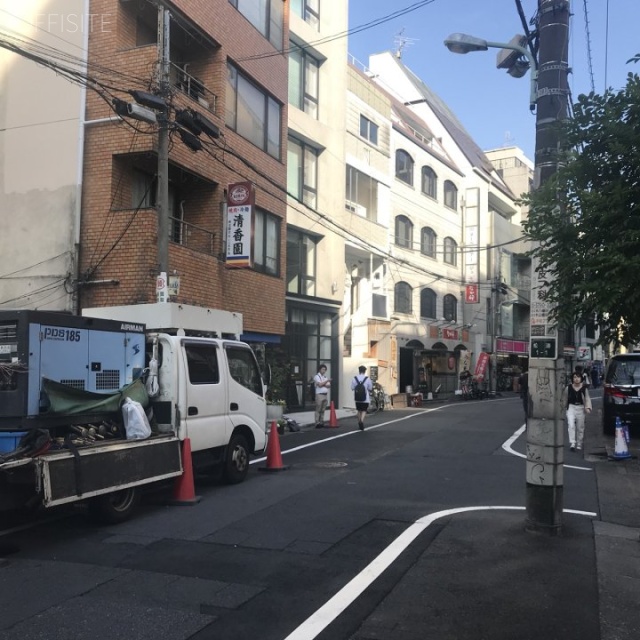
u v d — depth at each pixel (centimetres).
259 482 955
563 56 727
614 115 542
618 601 484
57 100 1390
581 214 563
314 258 2352
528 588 511
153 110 1262
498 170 5147
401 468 1079
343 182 2470
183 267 1416
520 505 800
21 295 1384
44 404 649
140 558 585
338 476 1002
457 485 930
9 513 721
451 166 3731
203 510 773
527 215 604
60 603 476
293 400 2162
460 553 602
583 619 452
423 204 3362
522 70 965
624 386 1499
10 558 587
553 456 664
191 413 835
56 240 1370
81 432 693
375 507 788
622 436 1195
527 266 4731
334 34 2417
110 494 695
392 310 3009
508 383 4306
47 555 595
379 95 2905
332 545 627
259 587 511
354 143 2683
